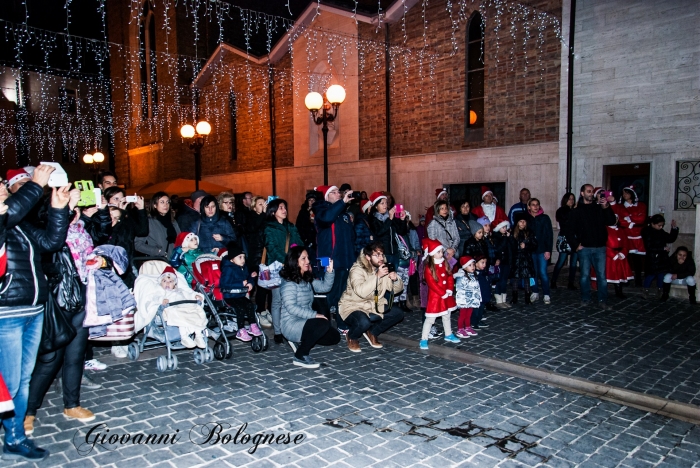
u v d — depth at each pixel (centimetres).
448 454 399
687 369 591
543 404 498
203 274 634
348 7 1748
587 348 672
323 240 763
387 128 1706
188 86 2617
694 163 1155
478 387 542
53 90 3428
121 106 3238
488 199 1005
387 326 691
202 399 507
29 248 365
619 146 1259
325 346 697
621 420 463
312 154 2012
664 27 1182
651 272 987
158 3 2722
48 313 399
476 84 1526
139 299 585
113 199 599
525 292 937
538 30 1372
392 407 488
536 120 1390
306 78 1997
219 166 2525
